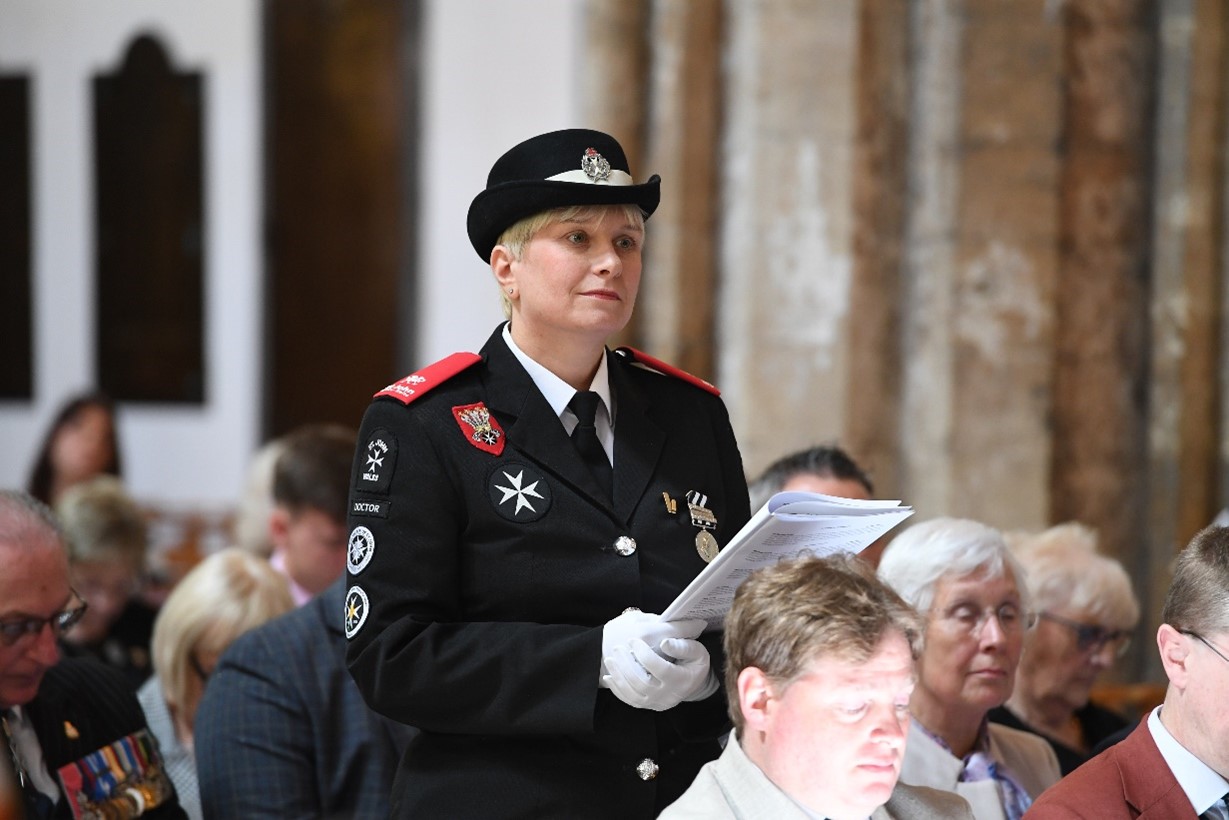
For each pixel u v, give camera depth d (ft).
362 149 105.09
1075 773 26.99
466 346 102.83
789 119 62.23
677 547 26.35
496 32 101.09
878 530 24.70
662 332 63.72
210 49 109.81
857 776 21.97
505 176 26.18
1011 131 62.23
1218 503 64.64
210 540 103.60
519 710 24.27
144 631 56.44
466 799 25.43
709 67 63.46
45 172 113.50
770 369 62.54
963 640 33.71
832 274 62.13
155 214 111.24
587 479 25.99
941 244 62.34
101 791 32.04
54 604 30.17
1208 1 63.46
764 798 22.48
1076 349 63.46
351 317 106.11
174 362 111.34
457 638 24.66
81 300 113.09
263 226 108.17
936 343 62.54
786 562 22.97
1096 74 63.21
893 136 62.69
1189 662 25.99
